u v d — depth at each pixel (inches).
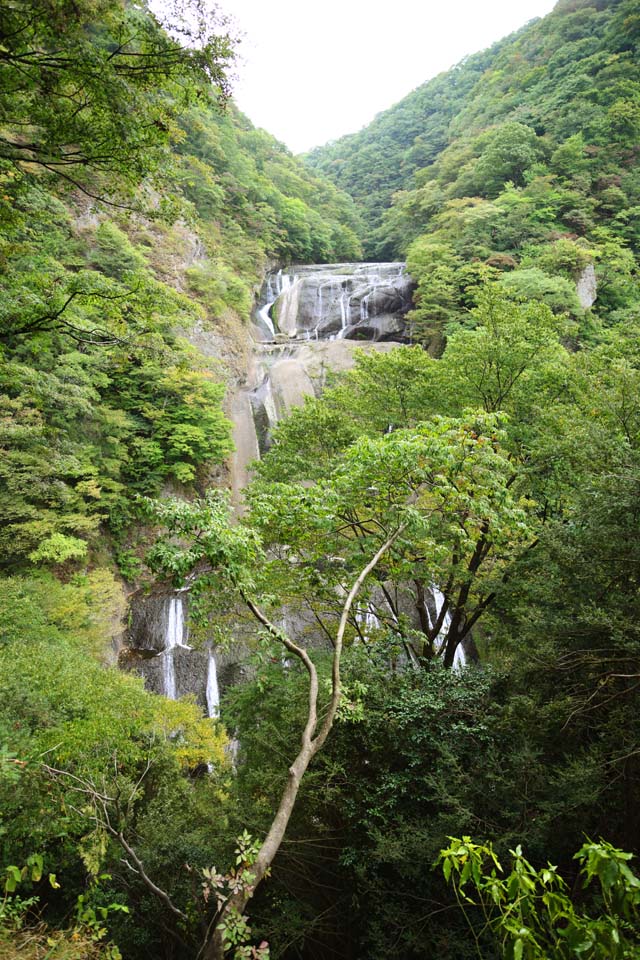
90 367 693.9
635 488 210.8
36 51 189.3
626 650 200.5
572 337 945.5
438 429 242.4
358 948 242.7
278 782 261.0
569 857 211.6
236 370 1038.4
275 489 265.9
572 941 62.9
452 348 434.3
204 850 278.1
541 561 276.1
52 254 661.9
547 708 207.6
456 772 228.1
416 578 334.6
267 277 1565.0
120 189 259.0
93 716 277.9
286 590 317.1
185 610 690.8
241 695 337.1
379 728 262.5
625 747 195.8
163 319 337.4
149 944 252.1
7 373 313.9
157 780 333.7
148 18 195.0
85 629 532.4
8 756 164.2
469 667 312.8
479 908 208.2
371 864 232.1
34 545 565.9
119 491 740.0
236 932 105.1
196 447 825.5
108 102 204.1
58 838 229.1
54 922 235.6
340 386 529.3
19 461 546.0
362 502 258.1
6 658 325.7
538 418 384.2
